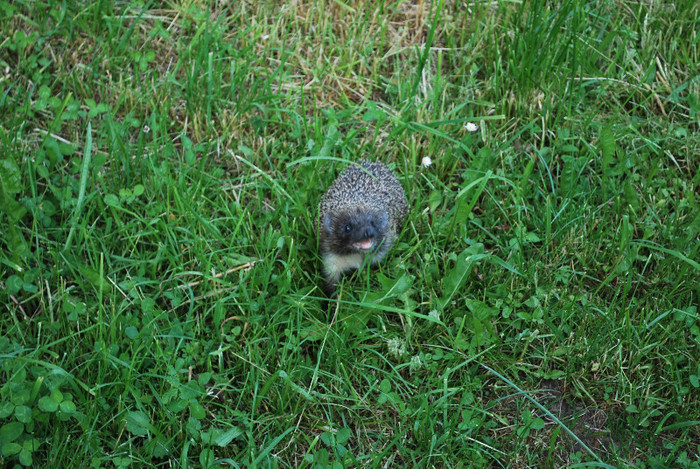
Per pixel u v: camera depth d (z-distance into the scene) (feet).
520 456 3.20
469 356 3.38
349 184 3.76
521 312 3.48
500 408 3.33
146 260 3.49
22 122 3.82
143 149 3.86
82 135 3.94
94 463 2.95
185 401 3.11
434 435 3.12
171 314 3.42
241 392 3.23
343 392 3.31
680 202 3.81
